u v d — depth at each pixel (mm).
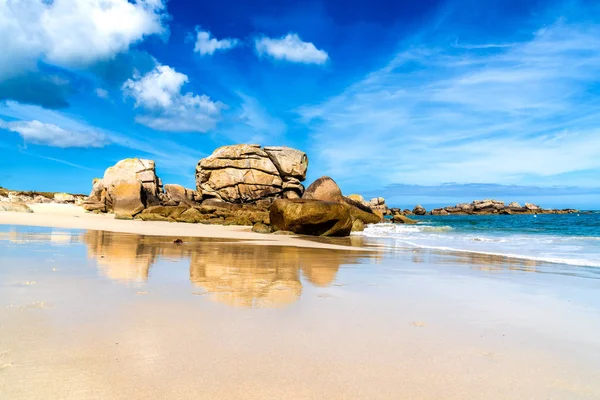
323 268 9102
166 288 6180
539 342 4191
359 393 2910
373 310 5285
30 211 35969
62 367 3150
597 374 3395
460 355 3740
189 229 24484
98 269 7684
